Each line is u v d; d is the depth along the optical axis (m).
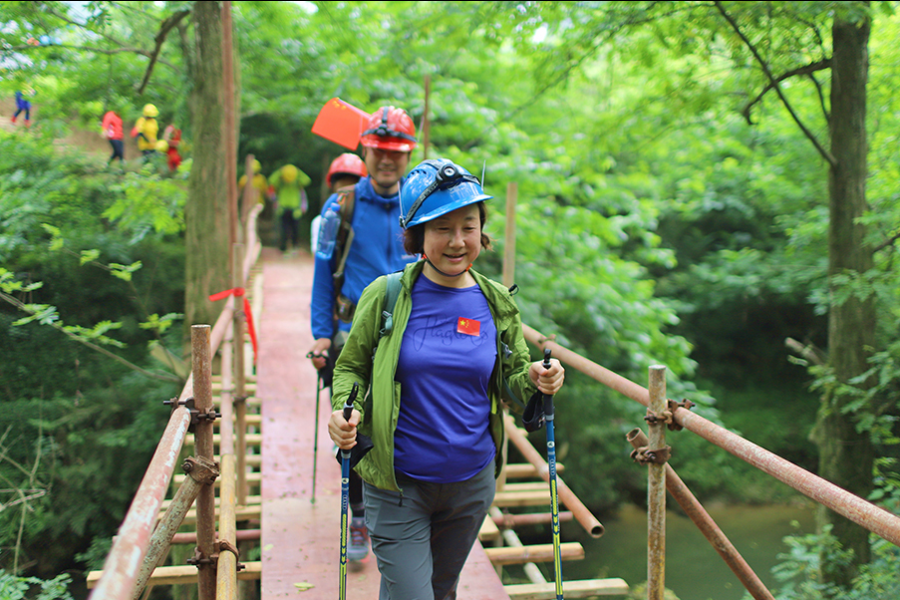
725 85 8.02
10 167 8.54
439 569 2.42
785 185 10.16
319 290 3.48
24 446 9.25
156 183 9.03
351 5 10.69
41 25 7.54
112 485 9.60
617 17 7.07
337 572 3.39
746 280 13.50
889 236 6.48
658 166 14.70
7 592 4.92
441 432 2.16
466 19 7.94
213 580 2.42
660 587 2.41
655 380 2.35
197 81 8.33
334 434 2.05
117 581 1.24
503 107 12.90
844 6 5.68
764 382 15.87
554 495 2.20
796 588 5.85
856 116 6.39
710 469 12.53
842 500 1.65
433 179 2.16
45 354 9.57
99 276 10.01
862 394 5.97
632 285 10.27
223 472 3.15
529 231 9.53
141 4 9.34
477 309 2.26
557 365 2.09
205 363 2.30
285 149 17.17
